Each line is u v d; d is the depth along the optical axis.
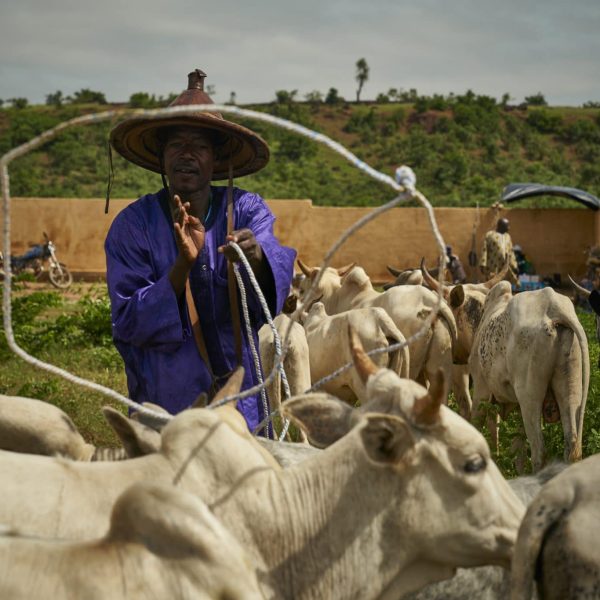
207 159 4.96
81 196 56.88
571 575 3.07
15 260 27.42
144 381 4.85
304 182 52.88
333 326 9.06
